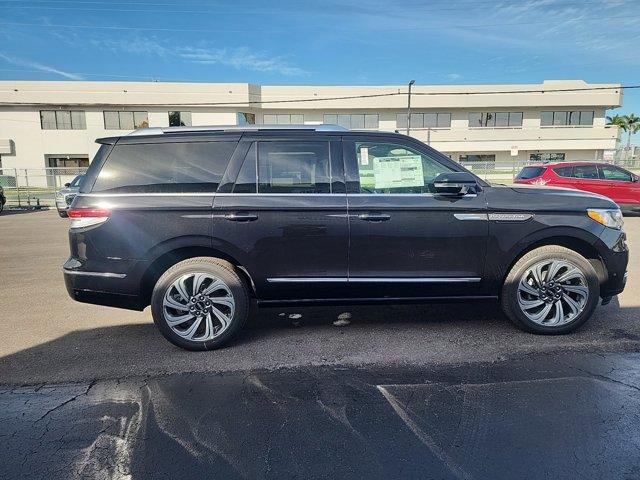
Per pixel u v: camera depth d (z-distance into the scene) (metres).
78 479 2.37
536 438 2.64
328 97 40.78
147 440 2.70
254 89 39.69
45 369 3.67
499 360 3.69
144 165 3.95
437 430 2.75
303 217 3.92
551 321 4.16
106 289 3.92
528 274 4.11
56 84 37.41
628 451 2.51
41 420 2.93
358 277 4.00
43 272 7.23
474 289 4.12
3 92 36.91
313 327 4.53
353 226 3.93
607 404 3.00
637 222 12.32
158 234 3.87
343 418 2.90
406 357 3.79
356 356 3.83
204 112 39.31
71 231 3.96
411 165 4.06
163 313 3.93
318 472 2.39
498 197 4.03
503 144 41.62
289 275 3.98
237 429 2.80
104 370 3.64
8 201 24.64
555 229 4.04
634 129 61.47
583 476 2.32
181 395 3.23
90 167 4.01
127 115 38.84
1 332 4.54
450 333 4.30
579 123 42.59
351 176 4.00
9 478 2.38
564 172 13.20
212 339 3.97
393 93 40.75
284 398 3.17
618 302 5.15
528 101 41.12
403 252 3.98
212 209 3.88
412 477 2.34
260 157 3.98
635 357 3.70
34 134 38.00
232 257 3.95
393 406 3.03
